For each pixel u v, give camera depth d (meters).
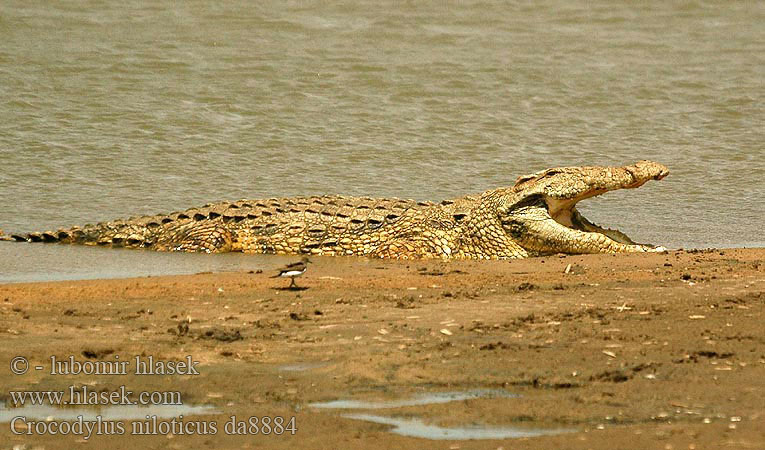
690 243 68.31
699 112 107.31
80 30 119.25
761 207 79.75
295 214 65.00
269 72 110.94
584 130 100.38
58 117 95.88
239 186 82.00
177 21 124.81
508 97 108.88
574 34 133.88
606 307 45.59
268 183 83.00
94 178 82.50
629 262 58.25
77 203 76.25
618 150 94.62
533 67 118.38
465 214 63.62
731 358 38.12
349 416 32.84
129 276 54.69
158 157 88.19
